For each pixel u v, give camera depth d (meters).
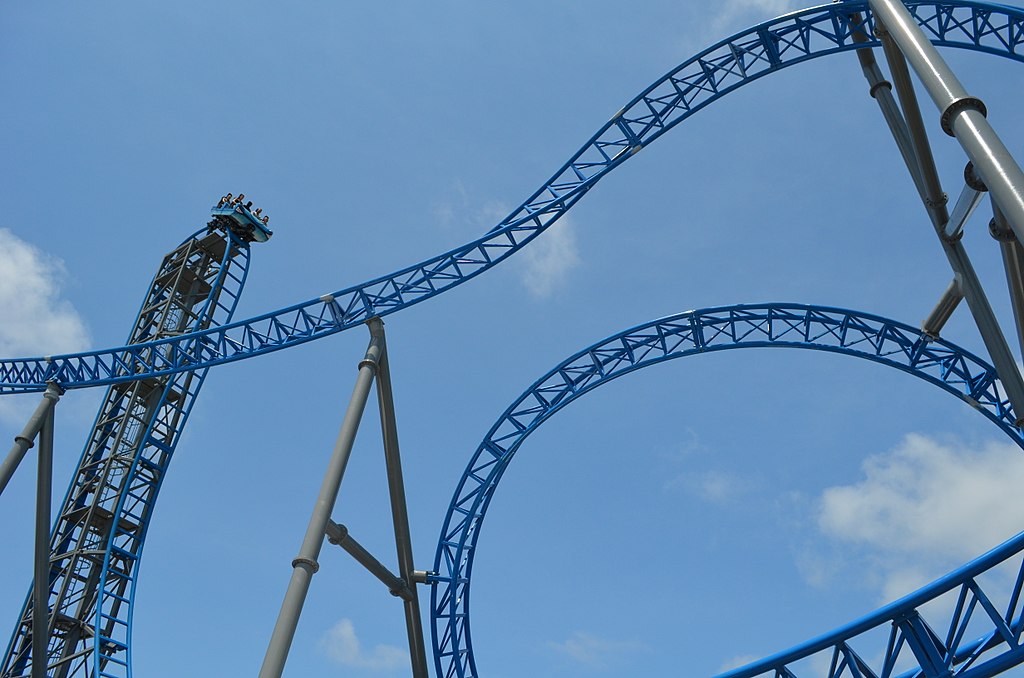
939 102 9.49
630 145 23.70
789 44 23.16
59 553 31.72
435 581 28.28
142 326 37.12
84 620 30.55
